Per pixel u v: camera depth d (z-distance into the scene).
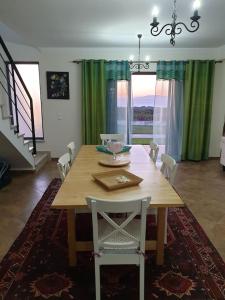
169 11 3.01
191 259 2.13
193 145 5.34
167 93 5.16
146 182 2.01
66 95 5.25
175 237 2.47
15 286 1.82
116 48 5.06
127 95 5.14
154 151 3.04
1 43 3.64
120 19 3.32
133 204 1.44
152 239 2.16
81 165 2.49
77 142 5.49
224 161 4.64
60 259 2.13
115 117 5.20
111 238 1.67
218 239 2.44
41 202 3.27
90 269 2.01
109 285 1.83
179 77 5.06
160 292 1.76
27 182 4.04
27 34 4.09
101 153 3.00
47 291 1.78
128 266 2.03
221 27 3.66
